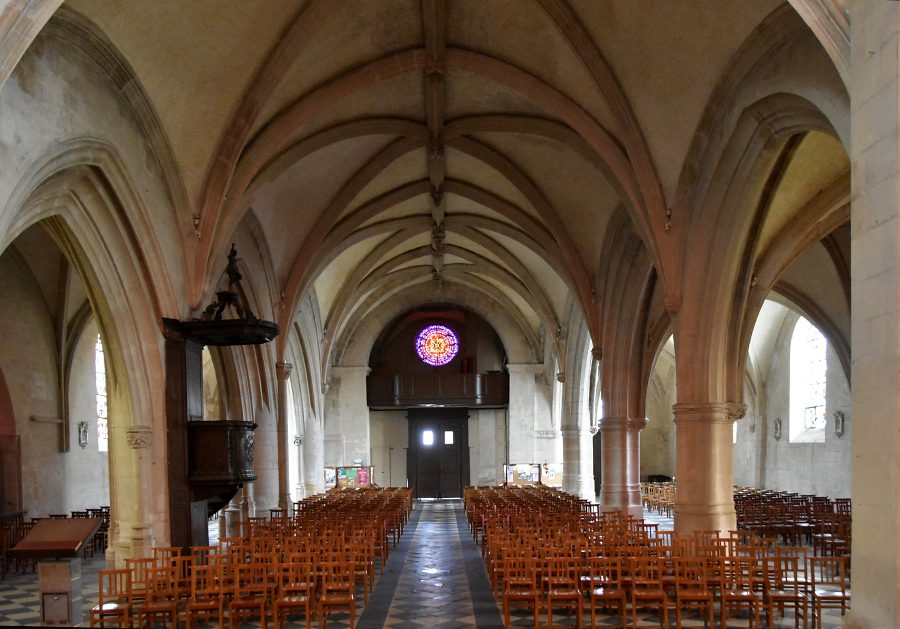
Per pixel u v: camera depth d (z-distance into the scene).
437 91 17.92
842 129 10.48
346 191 22.55
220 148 15.45
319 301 32.88
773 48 12.07
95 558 18.44
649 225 16.22
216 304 15.01
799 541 18.78
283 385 24.91
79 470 25.33
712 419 15.76
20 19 7.53
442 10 15.40
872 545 5.91
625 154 16.36
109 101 12.60
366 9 15.17
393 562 17.36
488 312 40.09
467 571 15.92
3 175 9.54
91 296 14.32
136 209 13.73
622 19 14.12
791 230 18.36
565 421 33.94
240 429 15.04
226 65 14.48
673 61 14.19
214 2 13.09
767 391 32.66
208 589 10.09
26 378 22.52
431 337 43.41
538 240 24.75
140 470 14.27
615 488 24.92
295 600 9.83
